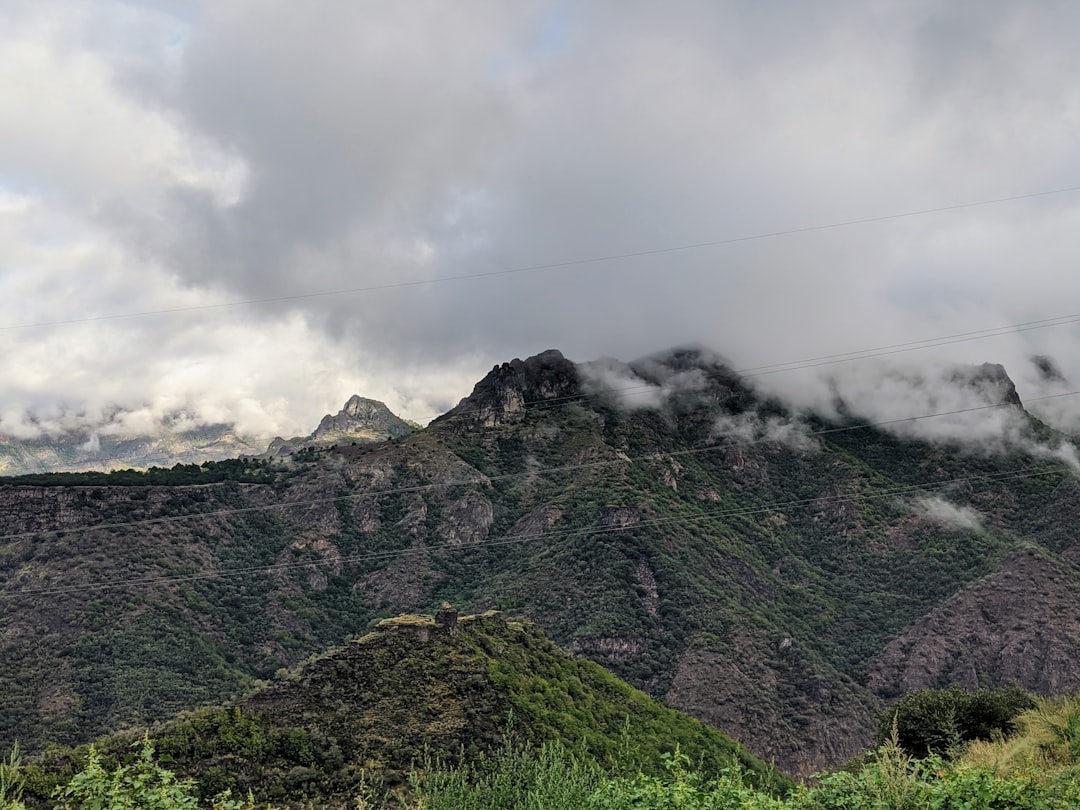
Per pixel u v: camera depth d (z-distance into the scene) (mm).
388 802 41531
